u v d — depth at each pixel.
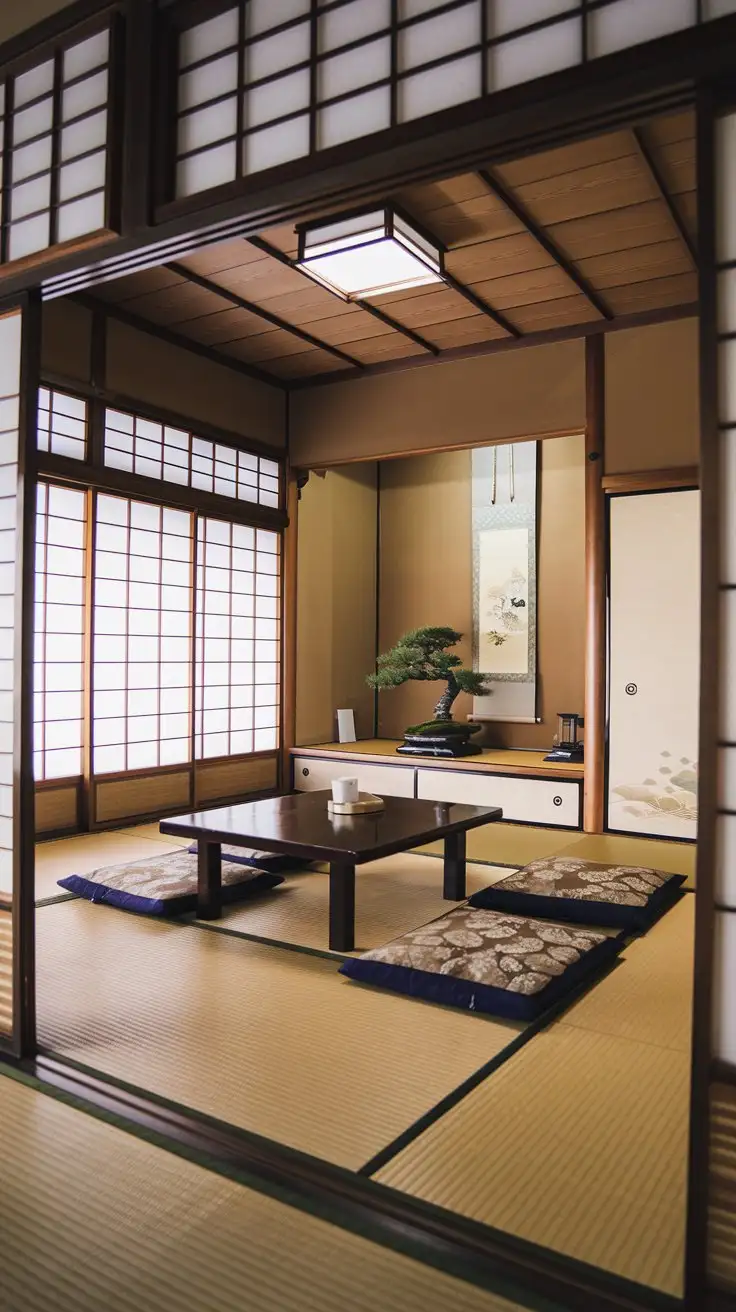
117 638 5.37
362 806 3.90
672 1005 2.73
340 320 5.43
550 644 6.75
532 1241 1.60
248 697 6.48
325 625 7.18
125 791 5.43
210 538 6.11
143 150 2.21
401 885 4.15
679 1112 2.09
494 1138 1.96
